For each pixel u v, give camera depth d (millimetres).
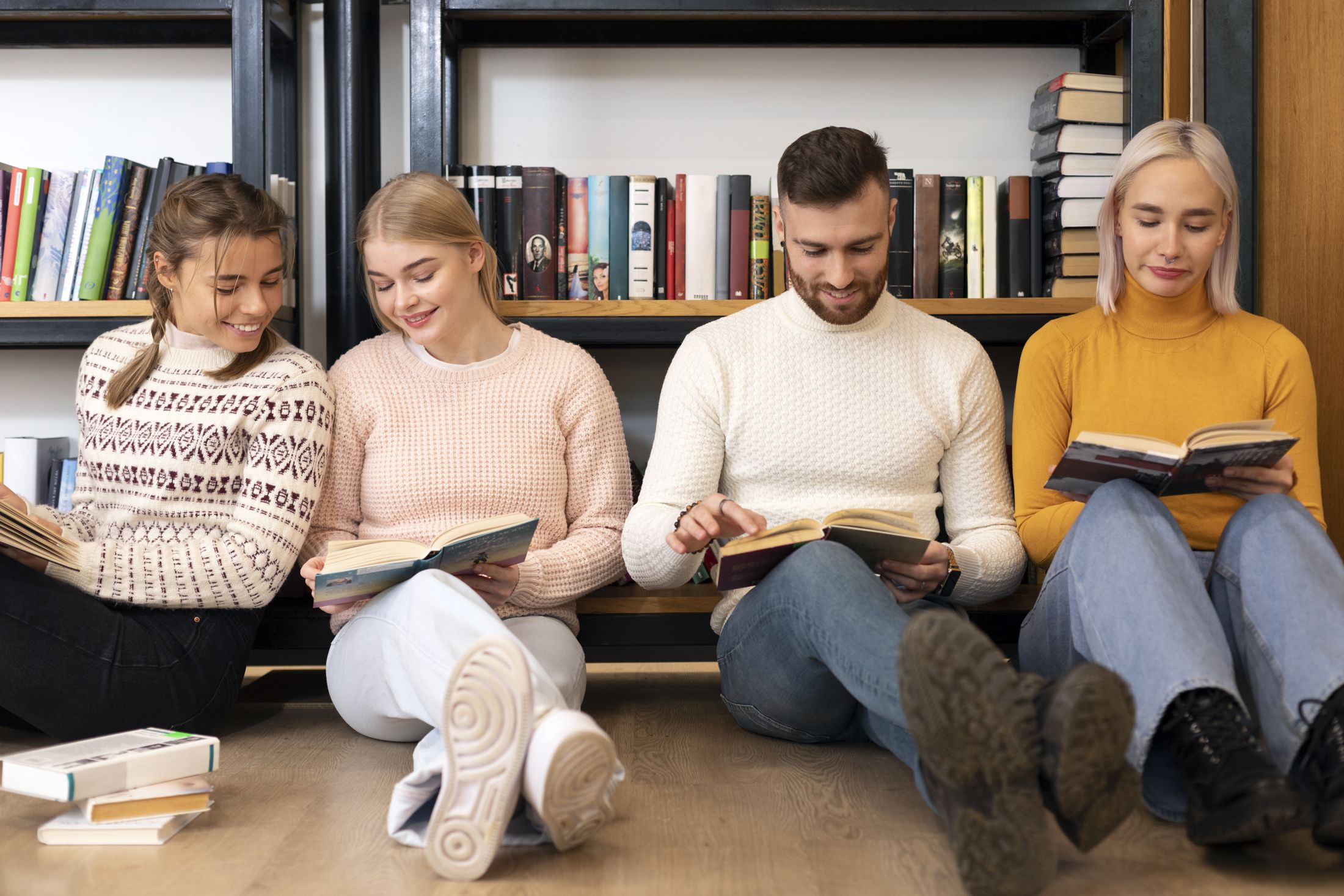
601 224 2211
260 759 1654
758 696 1636
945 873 1182
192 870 1193
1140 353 1805
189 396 1730
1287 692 1253
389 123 2463
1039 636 1569
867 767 1604
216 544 1669
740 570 1448
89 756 1302
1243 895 1108
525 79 2484
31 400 2494
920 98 2475
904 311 1826
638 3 2100
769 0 2117
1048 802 1080
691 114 2482
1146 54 2123
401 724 1652
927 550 1522
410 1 2092
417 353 1874
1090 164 2182
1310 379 1752
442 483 1792
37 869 1195
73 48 2463
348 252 2137
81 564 1598
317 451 1758
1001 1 2131
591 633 2059
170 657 1653
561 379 1875
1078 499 1534
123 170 2170
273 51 2391
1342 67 2139
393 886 1147
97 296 2162
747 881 1158
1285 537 1345
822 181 1602
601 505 1877
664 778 1547
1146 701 1230
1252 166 2107
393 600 1434
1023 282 2232
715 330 1802
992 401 1811
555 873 1181
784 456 1751
